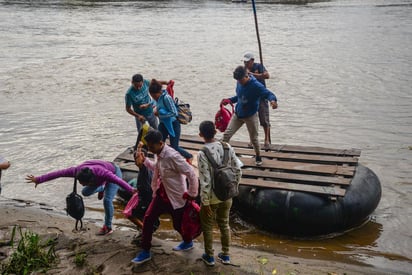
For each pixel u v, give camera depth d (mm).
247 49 25031
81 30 32406
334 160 8484
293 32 30594
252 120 8102
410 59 21484
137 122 9062
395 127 12602
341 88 16797
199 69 20250
